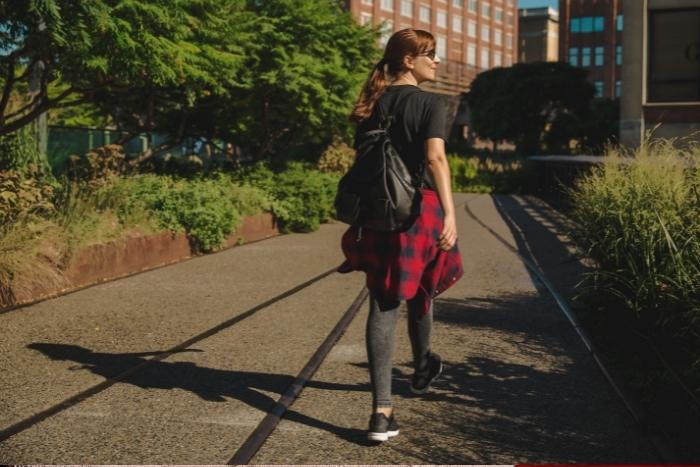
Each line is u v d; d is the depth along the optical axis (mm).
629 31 21703
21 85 12812
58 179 12156
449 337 5629
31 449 3357
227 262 10133
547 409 3965
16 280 7074
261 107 17594
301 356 5086
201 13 11352
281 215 14312
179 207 10820
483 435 3574
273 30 15695
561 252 11297
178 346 5375
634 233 5523
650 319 4918
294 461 3244
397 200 3377
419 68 3697
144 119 17188
